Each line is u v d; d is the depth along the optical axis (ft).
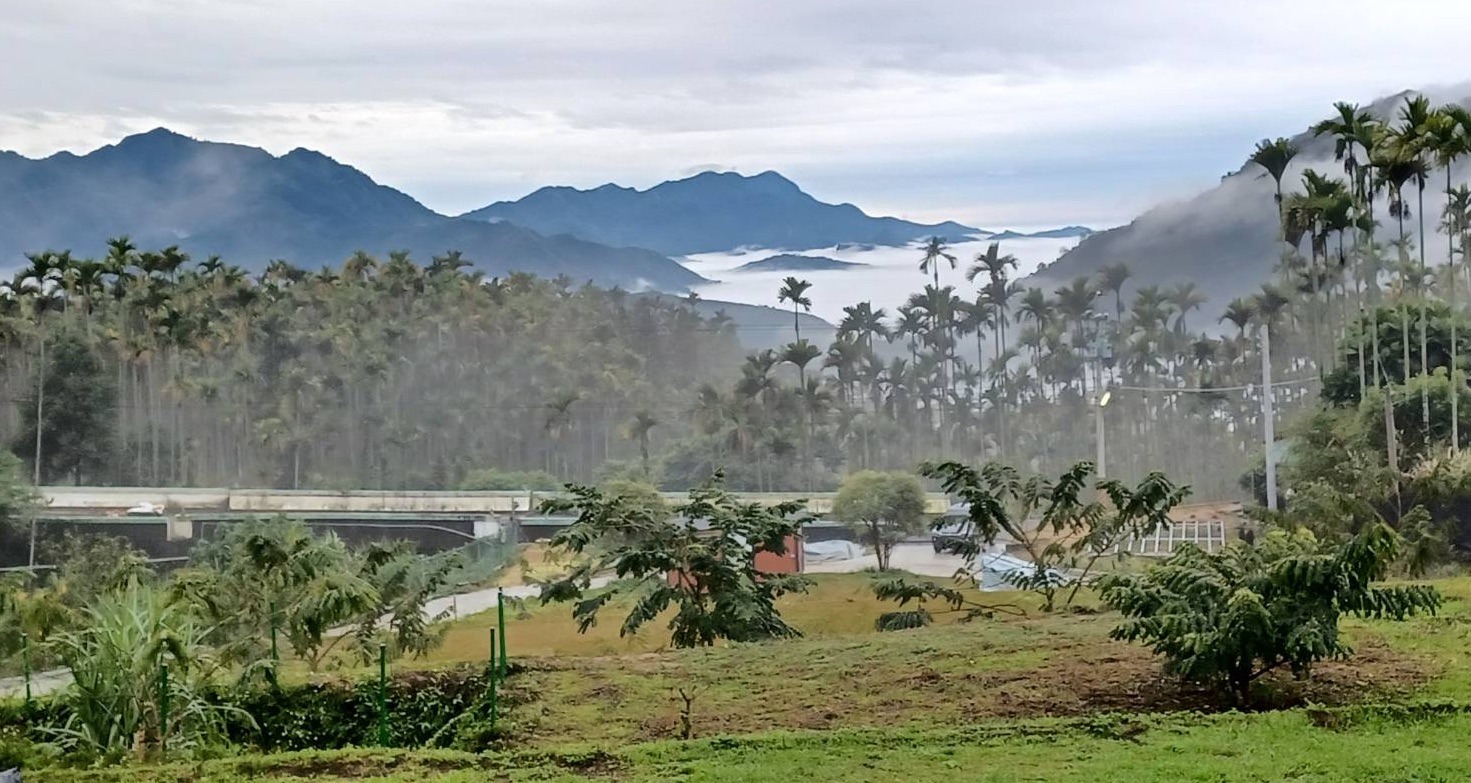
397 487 259.60
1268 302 252.01
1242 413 252.21
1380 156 111.86
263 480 263.70
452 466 270.05
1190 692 30.04
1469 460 84.58
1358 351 139.33
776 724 29.19
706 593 47.55
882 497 138.92
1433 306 142.20
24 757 28.25
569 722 30.22
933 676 32.58
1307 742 24.93
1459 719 26.27
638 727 29.60
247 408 265.13
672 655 36.78
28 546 159.84
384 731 29.94
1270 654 28.40
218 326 267.80
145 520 173.88
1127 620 37.83
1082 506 52.01
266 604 42.37
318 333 278.87
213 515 179.73
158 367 261.65
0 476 158.40
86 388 229.04
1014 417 293.84
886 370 310.45
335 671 37.42
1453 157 102.78
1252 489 132.87
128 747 29.84
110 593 36.32
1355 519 70.69
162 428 255.09
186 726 30.94
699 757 25.71
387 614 59.31
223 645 39.11
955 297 309.83
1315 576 27.99
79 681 30.25
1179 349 286.25
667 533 46.98
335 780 25.08
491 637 31.27
